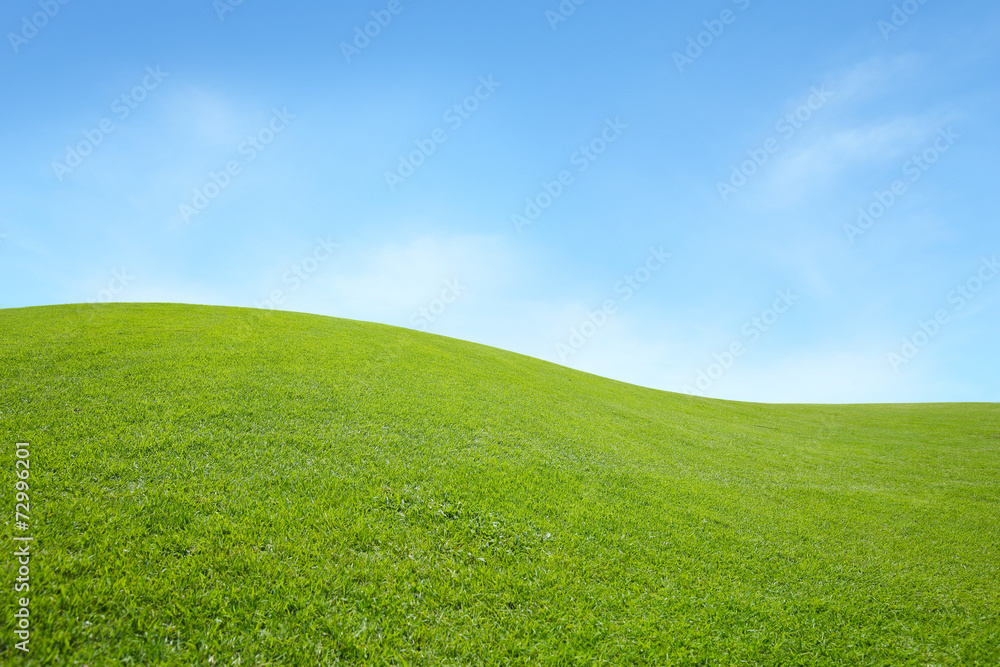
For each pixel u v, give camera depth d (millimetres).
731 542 9078
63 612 5332
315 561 6742
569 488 10203
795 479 14289
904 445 20984
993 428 24609
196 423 10578
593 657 5828
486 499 8961
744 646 6230
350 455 10031
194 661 5062
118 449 9125
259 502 7953
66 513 7023
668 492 11055
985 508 12875
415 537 7570
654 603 6898
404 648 5602
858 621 7051
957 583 8508
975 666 6258
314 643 5488
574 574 7305
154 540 6703
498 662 5613
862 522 11148
